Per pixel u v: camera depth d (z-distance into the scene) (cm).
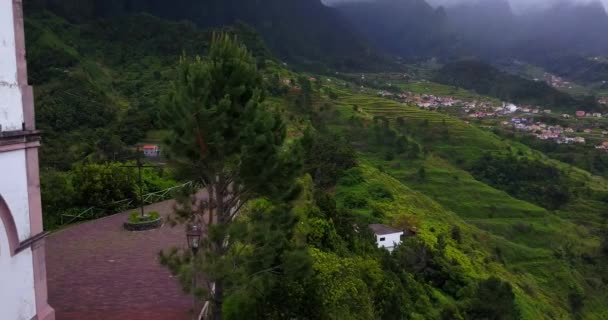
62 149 4269
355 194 4309
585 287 5306
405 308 2338
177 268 1033
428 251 3444
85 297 1308
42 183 2161
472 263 3856
